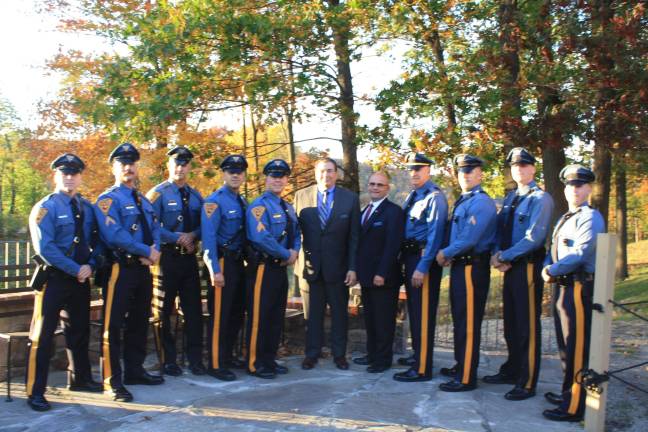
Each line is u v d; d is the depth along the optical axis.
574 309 4.79
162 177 10.25
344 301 6.37
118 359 5.24
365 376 6.03
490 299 9.34
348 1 9.54
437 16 10.53
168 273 5.87
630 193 31.97
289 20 9.33
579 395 4.70
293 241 6.16
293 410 4.90
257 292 5.95
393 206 6.23
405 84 9.96
